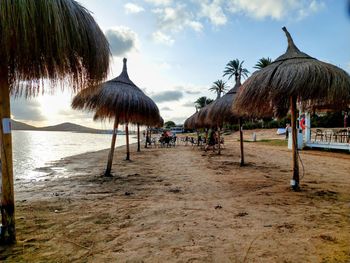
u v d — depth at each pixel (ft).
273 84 14.90
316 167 29.25
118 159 43.73
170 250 8.64
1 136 9.01
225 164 33.78
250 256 8.08
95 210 13.51
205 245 8.99
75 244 9.20
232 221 11.43
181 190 18.34
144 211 13.20
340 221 11.11
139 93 23.25
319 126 95.61
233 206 13.82
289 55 16.53
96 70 9.27
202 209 13.39
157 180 22.74
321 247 8.55
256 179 22.08
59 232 10.37
